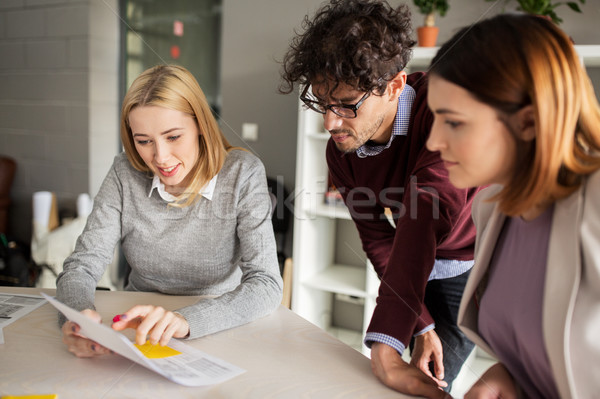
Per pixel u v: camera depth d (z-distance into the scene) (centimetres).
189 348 70
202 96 91
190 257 98
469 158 47
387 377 60
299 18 114
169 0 143
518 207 47
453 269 80
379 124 79
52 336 73
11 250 159
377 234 97
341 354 69
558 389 49
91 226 98
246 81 128
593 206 44
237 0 127
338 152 96
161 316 69
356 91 73
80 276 88
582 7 78
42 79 177
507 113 44
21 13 171
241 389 58
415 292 69
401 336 65
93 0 157
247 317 79
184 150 90
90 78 168
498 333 58
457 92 46
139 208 99
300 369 64
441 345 76
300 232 116
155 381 60
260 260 89
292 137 123
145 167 99
